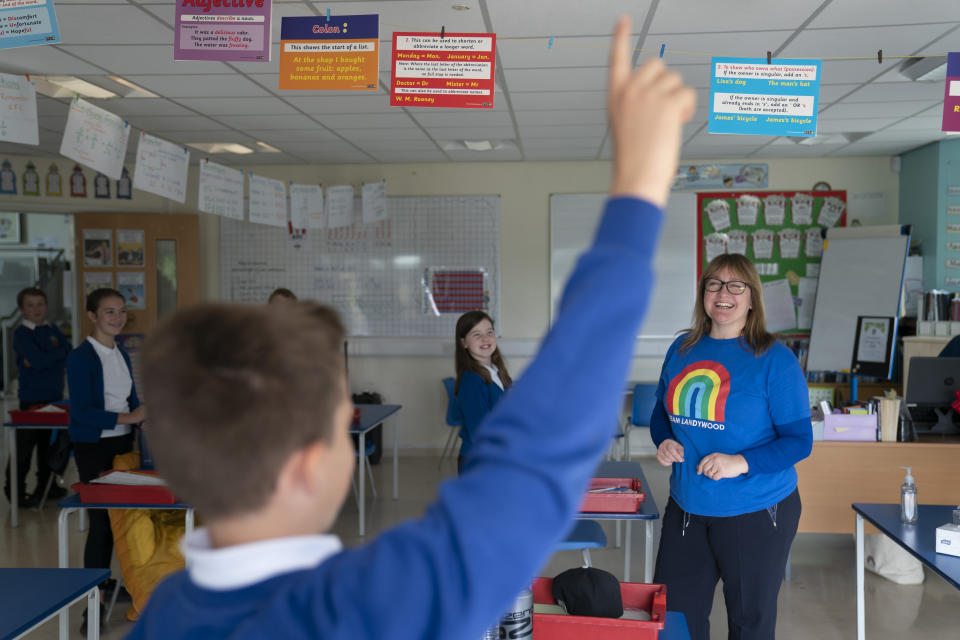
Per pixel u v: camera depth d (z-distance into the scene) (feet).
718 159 22.59
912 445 12.86
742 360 7.55
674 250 22.82
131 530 11.27
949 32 11.96
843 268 21.36
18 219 26.55
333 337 1.72
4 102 11.88
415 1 10.68
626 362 1.43
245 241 23.82
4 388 26.20
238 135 19.52
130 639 1.81
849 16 11.26
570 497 1.36
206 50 9.52
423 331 23.57
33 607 6.15
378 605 1.34
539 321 23.22
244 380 1.52
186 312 1.67
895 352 20.65
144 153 13.41
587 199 22.90
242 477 1.52
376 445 22.88
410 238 23.50
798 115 10.25
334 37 9.97
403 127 18.56
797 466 13.17
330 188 21.58
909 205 21.66
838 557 14.44
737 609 7.36
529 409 1.39
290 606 1.44
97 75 14.32
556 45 12.52
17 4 9.04
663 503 18.19
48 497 18.40
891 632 11.14
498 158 22.56
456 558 1.33
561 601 5.51
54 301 26.71
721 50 12.84
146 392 1.62
